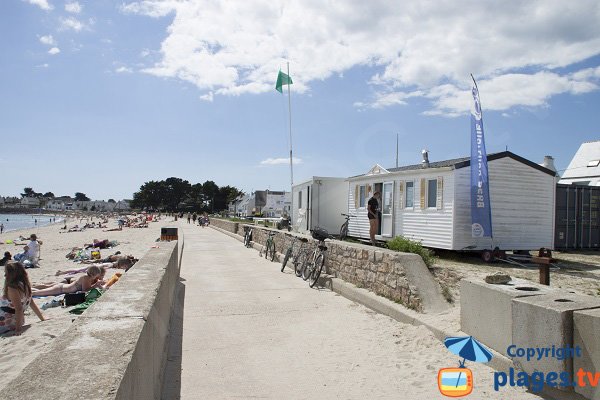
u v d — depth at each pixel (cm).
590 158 2350
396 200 1482
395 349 538
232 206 10144
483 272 918
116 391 194
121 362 228
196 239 2659
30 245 1689
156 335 391
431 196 1315
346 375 469
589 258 1286
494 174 1274
